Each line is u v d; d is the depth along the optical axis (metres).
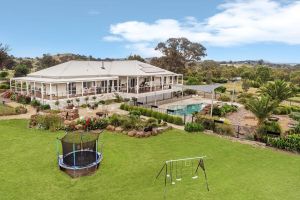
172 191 13.87
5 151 18.94
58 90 36.50
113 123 25.41
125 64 47.59
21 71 68.00
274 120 30.75
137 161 17.91
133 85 45.25
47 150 19.38
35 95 36.25
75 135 17.61
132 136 23.41
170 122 28.77
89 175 15.63
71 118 27.56
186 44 90.56
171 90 47.72
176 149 20.42
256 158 18.86
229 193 13.77
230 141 22.70
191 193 13.70
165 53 88.38
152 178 15.36
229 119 31.86
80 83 38.69
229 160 18.38
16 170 15.96
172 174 15.92
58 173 15.75
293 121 32.00
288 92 37.91
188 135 24.25
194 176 15.62
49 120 24.84
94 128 25.06
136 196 13.34
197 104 41.78
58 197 13.13
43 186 14.17
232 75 81.19
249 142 22.52
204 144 21.73
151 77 44.72
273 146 21.52
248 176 15.83
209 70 84.38
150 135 23.80
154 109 34.88
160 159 18.33
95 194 13.48
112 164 17.28
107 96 39.91
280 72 78.81
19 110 30.50
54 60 98.50
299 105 44.03
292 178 15.69
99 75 41.97
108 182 14.80
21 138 21.89
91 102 36.84
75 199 13.00
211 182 14.95
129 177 15.47
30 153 18.72
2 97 40.94
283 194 13.80
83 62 44.81
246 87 55.47
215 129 25.17
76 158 16.88
